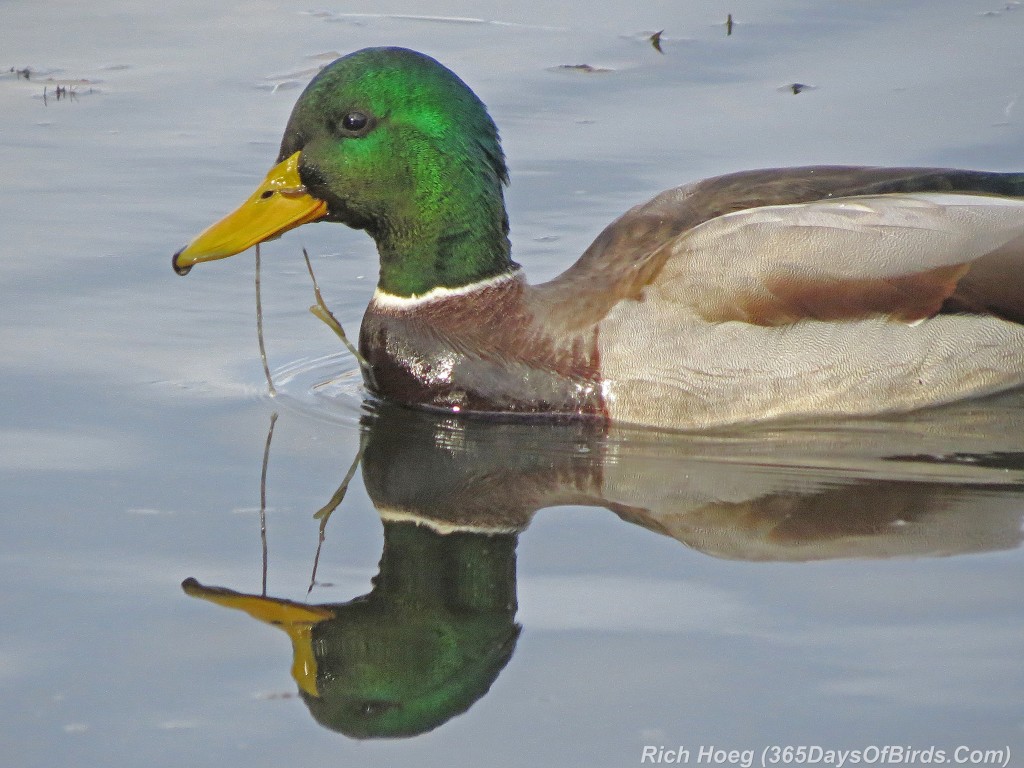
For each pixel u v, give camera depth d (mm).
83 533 10406
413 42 19922
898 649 9000
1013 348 12578
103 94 18562
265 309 14398
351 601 9734
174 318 14031
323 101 12492
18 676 8852
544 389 12445
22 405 12281
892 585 9711
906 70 18797
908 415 12492
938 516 10648
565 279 12812
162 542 10336
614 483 11352
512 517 10820
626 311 12336
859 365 12305
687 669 8930
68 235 15305
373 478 11406
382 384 12898
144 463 11477
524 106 18250
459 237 12656
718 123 17734
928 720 8398
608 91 18625
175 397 12609
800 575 9891
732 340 12180
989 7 20578
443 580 9961
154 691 8797
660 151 17156
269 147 17281
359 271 15281
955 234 12547
